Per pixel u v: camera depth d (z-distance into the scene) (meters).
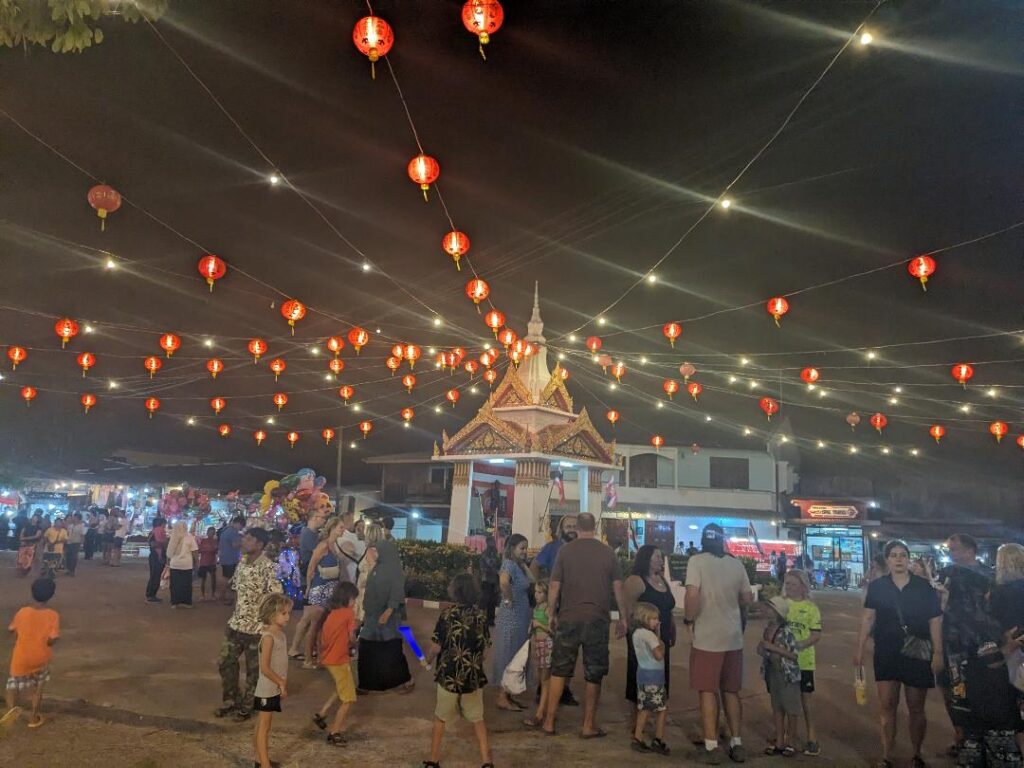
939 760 6.57
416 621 13.36
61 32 7.15
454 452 16.53
